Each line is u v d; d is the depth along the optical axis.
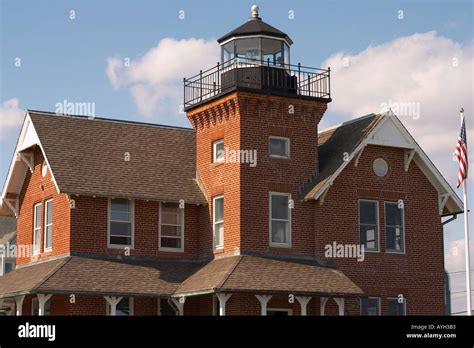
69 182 35.19
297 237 36.09
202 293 32.91
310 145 37.16
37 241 38.34
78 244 35.16
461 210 39.06
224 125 36.78
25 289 33.03
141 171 37.53
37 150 38.59
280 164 36.34
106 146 38.12
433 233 38.56
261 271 34.00
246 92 35.66
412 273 37.72
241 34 37.03
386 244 37.44
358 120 39.06
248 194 35.44
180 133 41.03
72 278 33.50
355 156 36.81
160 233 36.97
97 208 35.78
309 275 34.62
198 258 37.50
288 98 36.59
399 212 38.00
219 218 36.78
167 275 35.66
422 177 38.69
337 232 36.47
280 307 35.44
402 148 38.12
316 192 35.75
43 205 37.78
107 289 33.44
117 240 36.03
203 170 38.03
